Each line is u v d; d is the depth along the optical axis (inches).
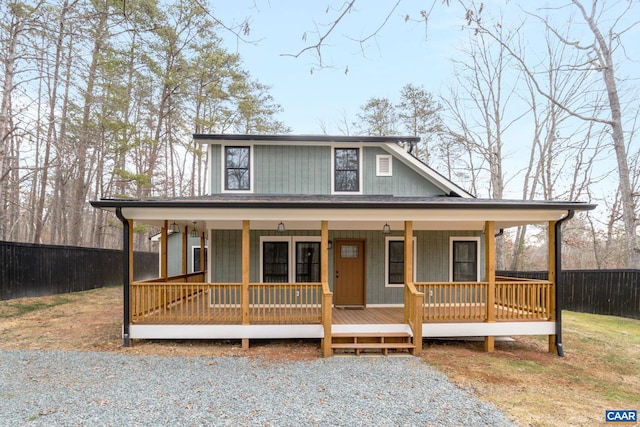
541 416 197.8
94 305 510.3
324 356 298.7
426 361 291.4
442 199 390.0
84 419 182.5
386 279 429.1
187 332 312.3
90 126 697.6
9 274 476.4
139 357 285.7
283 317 322.3
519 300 360.5
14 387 222.4
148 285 320.8
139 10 592.1
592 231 896.9
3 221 682.2
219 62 842.2
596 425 189.2
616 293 514.9
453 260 437.1
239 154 452.8
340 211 319.0
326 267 315.9
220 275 414.0
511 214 327.3
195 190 1262.3
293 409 198.7
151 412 191.8
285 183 452.1
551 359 312.7
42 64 522.6
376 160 464.4
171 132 967.6
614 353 333.4
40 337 335.9
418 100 1063.6
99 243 893.2
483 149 883.4
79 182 779.4
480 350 331.6
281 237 423.8
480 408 205.0
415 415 194.4
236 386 230.7
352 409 200.2
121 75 748.0
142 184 765.3
